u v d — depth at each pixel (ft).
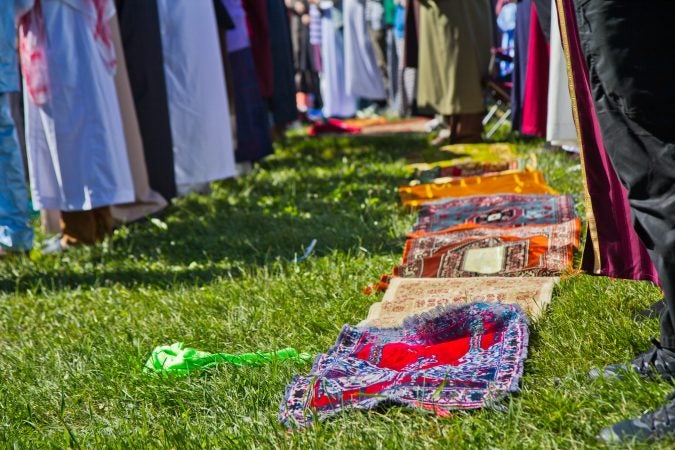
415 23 29.32
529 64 21.71
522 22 23.40
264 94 25.86
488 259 14.06
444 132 29.68
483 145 27.25
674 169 7.79
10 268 17.62
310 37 47.83
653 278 9.39
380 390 9.30
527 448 7.62
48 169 18.16
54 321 13.93
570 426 7.98
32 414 10.26
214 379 10.36
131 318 13.39
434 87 27.76
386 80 44.04
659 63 7.68
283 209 20.56
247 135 25.12
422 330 10.90
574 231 14.60
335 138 33.60
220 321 12.56
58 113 17.83
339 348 10.78
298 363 10.43
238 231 18.85
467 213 17.63
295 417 8.99
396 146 30.22
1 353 12.41
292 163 28.37
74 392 10.71
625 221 9.40
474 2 26.94
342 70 47.42
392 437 8.11
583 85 9.20
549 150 23.80
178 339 12.19
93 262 17.74
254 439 8.59
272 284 13.97
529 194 18.44
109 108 18.15
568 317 10.48
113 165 18.15
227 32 24.36
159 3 20.76
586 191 9.42
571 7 9.07
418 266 14.17
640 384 8.36
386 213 18.92
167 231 19.48
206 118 21.36
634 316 10.24
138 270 16.58
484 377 9.20
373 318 11.87
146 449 8.71
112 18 18.78
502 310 10.72
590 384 8.65
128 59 19.61
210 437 8.79
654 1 7.59
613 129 8.20
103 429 9.51
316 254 16.14
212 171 21.61
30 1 16.92
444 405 8.73
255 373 10.20
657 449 7.33
